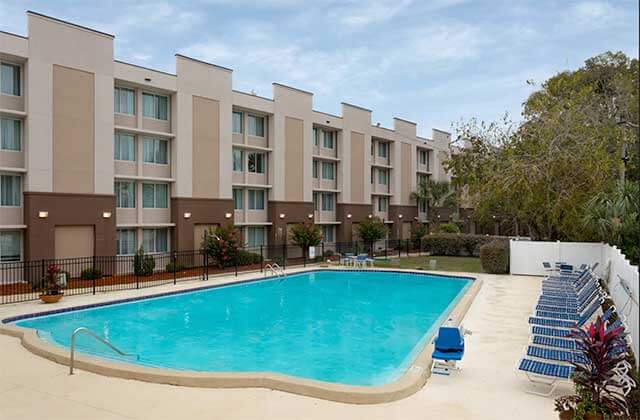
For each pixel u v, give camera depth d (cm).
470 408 646
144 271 2159
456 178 3488
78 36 2062
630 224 1708
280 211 3059
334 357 1048
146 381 741
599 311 1307
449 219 4528
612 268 1555
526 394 700
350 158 3631
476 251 3359
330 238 3628
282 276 2291
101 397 677
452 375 788
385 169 4116
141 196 2391
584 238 2189
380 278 2320
